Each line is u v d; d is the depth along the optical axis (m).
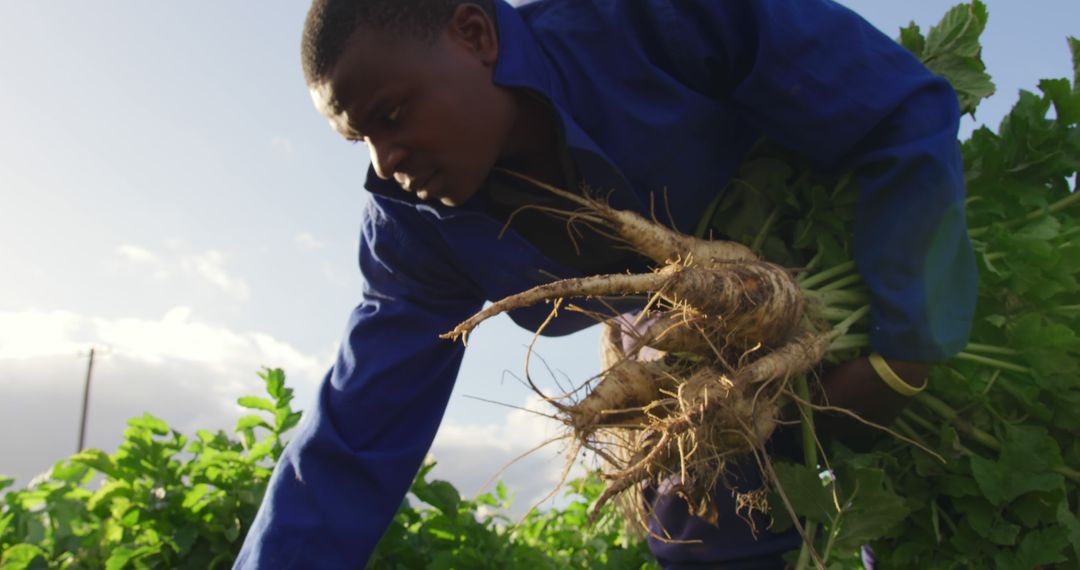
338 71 1.71
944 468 2.05
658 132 1.92
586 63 1.95
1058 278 2.08
